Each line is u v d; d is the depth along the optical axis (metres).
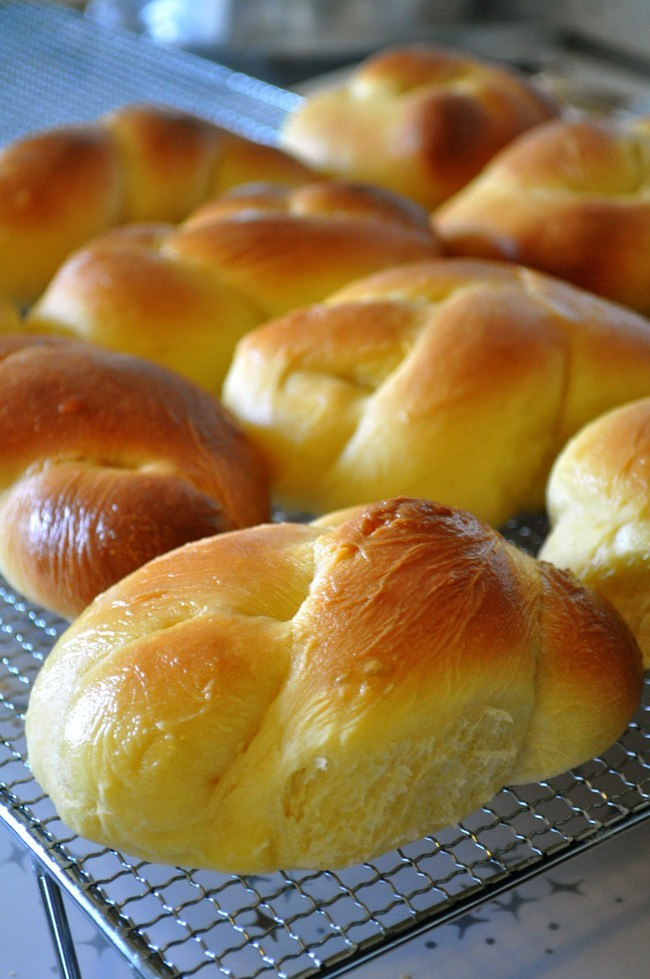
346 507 0.62
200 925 0.54
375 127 0.80
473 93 0.81
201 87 0.92
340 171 0.81
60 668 0.53
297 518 0.64
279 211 0.71
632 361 0.63
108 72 0.94
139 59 0.95
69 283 0.67
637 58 1.02
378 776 0.51
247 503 0.60
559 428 0.62
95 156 0.74
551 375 0.62
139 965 0.49
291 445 0.62
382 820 0.52
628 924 0.54
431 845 0.54
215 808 0.51
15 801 0.52
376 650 0.51
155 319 0.66
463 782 0.53
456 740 0.52
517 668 0.52
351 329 0.62
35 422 0.59
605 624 0.54
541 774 0.54
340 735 0.50
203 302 0.67
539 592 0.54
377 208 0.71
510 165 0.74
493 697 0.52
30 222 0.72
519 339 0.62
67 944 0.52
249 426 0.63
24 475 0.58
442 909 0.50
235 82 0.93
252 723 0.51
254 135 0.87
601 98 0.94
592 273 0.71
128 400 0.59
